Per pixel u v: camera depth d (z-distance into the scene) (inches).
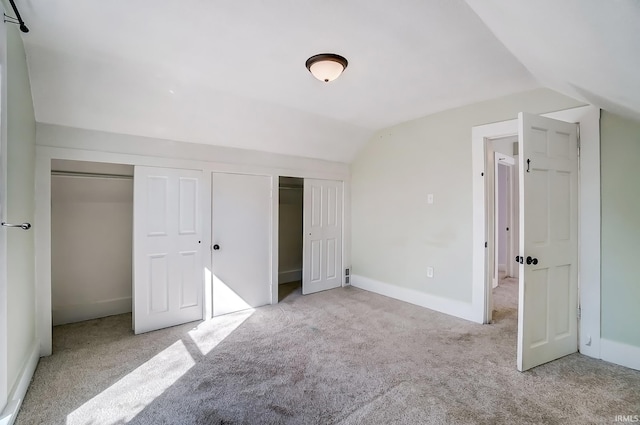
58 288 127.0
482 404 74.7
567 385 82.8
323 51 85.7
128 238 141.9
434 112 142.6
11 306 72.2
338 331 119.5
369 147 177.3
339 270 186.7
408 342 109.6
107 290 137.6
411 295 155.3
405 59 90.7
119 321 130.4
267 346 106.3
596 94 80.7
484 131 126.7
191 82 105.3
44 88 92.1
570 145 100.3
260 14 69.2
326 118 146.5
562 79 83.7
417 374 88.3
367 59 90.7
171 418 69.9
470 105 131.1
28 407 73.2
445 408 73.3
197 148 131.3
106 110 105.3
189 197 129.6
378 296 167.0
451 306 138.4
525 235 89.4
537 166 91.9
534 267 91.4
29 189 90.2
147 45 82.6
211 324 126.9
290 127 144.3
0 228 59.9
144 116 112.3
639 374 88.5
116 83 98.7
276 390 80.6
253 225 147.8
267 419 69.7
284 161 159.5
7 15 65.6
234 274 141.9
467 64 93.8
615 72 57.5
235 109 123.6
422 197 150.4
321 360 96.4
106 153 111.0
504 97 120.7
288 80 105.0
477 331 119.5
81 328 122.3
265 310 144.3
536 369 91.0
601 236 97.9
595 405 74.4
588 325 99.7
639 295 91.7
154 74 98.7
